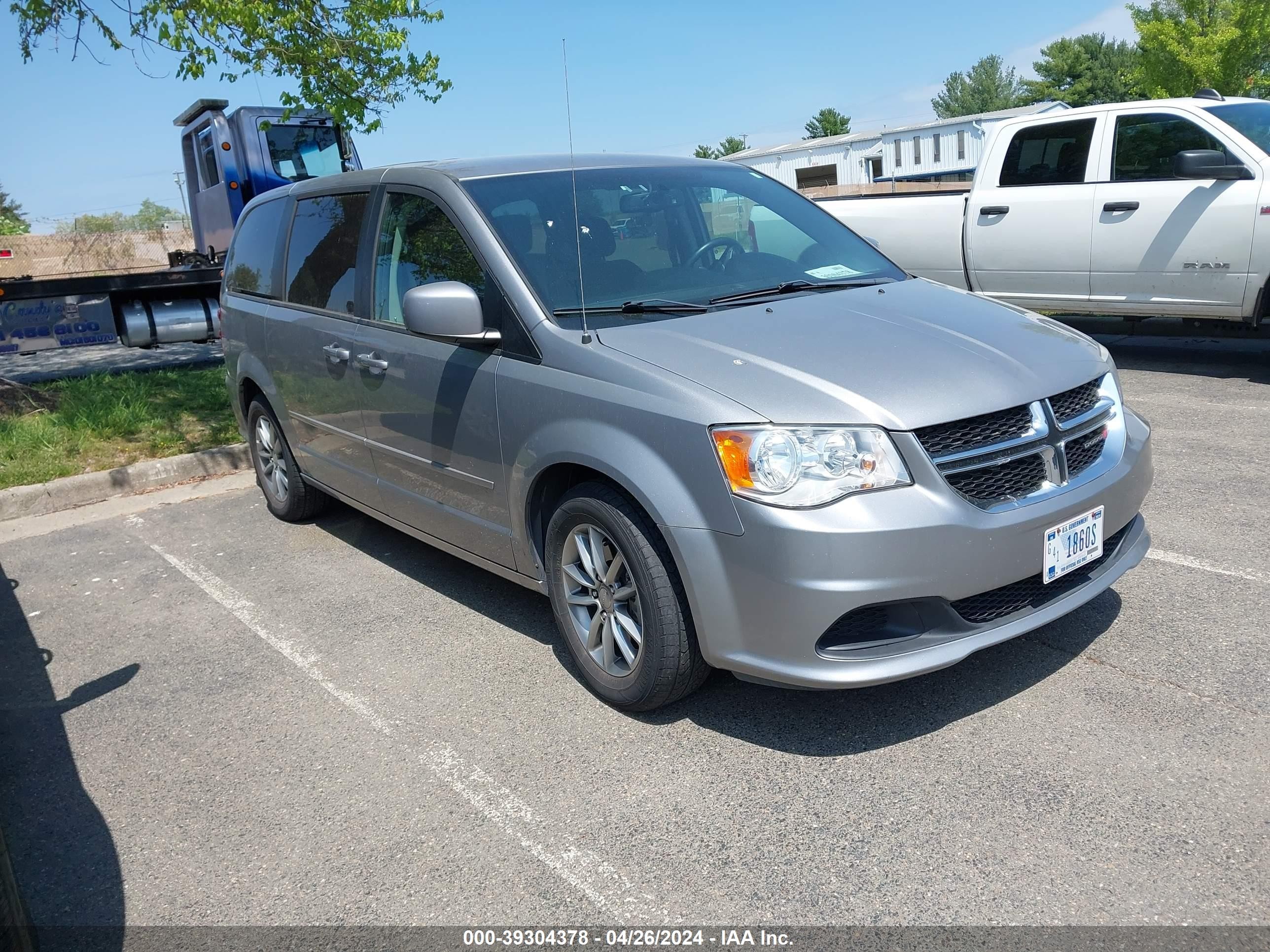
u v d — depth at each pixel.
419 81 9.12
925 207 8.78
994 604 3.00
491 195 3.88
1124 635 3.58
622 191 4.11
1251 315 6.99
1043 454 3.03
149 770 3.32
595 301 3.56
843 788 2.86
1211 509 4.74
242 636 4.32
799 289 3.87
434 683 3.72
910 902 2.40
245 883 2.70
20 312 10.91
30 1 7.70
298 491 5.54
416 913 2.53
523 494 3.50
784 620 2.81
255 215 5.79
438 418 3.88
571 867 2.64
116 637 4.44
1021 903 2.36
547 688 3.61
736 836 2.70
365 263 4.44
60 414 7.77
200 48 8.09
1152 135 7.36
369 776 3.15
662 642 3.09
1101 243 7.57
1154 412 6.55
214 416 7.94
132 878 2.77
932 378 2.99
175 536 5.79
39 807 3.17
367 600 4.57
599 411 3.16
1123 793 2.71
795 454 2.78
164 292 11.83
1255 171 6.80
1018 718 3.12
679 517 2.93
